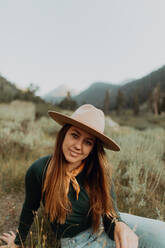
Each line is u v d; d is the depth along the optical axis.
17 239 1.39
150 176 3.01
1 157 3.39
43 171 1.24
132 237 1.14
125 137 5.28
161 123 25.83
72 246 1.27
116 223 1.24
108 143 1.19
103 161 1.29
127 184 2.78
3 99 21.83
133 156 3.34
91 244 1.27
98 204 1.24
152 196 2.41
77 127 1.10
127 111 83.50
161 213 2.10
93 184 1.24
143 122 29.53
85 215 1.26
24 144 4.21
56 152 1.21
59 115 1.15
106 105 83.81
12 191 2.56
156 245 1.29
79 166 1.25
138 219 1.49
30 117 11.30
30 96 25.84
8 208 2.16
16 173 2.81
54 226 1.32
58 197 1.17
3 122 6.63
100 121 1.15
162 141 5.37
